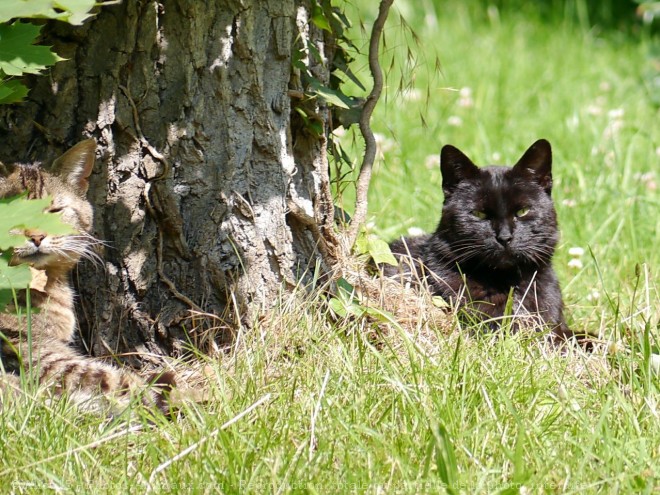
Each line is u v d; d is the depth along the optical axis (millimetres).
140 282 7984
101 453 6242
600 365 7652
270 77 7945
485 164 13172
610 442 6016
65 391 6848
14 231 7613
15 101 7148
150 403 6824
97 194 7945
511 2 22844
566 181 12430
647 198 11594
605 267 10312
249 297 8070
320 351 7418
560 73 17844
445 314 8641
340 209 9328
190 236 7961
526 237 9297
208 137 7848
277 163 8047
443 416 6355
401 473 5758
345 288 8258
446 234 9656
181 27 7703
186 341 8070
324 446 5996
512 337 7902
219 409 6613
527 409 6691
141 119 7816
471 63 18125
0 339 7348
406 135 14086
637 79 17688
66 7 6562
